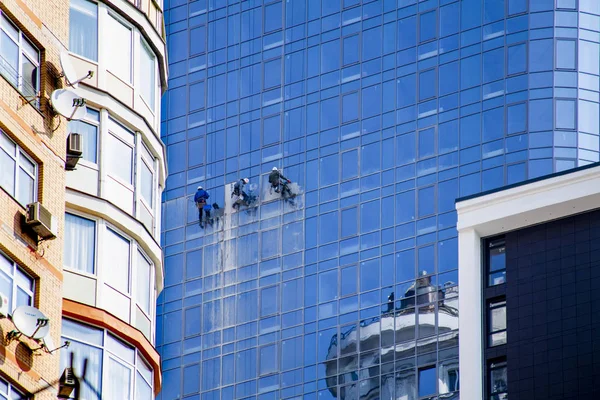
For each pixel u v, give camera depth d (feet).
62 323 564.30
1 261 527.81
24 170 548.31
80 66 602.03
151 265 618.44
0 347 517.96
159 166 639.35
